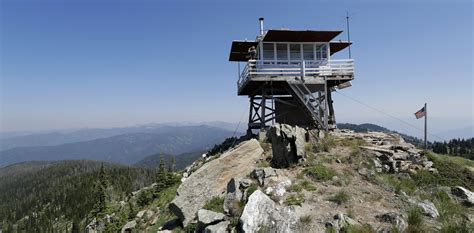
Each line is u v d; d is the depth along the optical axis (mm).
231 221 9875
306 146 16922
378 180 13203
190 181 14297
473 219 10211
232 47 27656
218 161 15250
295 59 25453
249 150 16234
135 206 37188
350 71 24531
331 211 10023
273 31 22625
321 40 25250
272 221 9039
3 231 159750
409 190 12711
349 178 13320
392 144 19203
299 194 11258
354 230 8531
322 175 13180
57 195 185250
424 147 20312
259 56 25562
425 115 20547
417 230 8547
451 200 12289
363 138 20516
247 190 11844
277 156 15664
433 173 15383
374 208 10375
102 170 132000
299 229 8875
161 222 17578
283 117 27656
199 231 10430
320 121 23406
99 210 64938
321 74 24156
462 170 15516
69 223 141750
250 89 27594
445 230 8430
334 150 17391
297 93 23469
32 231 146250
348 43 25875
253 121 28656
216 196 13562
